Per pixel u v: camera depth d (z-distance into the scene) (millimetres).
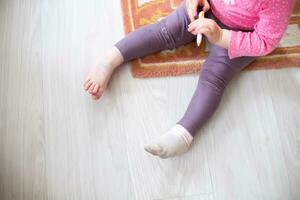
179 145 1021
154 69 1134
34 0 1197
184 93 1123
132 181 1033
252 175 1065
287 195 1054
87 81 1070
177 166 1056
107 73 1081
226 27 1049
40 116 1076
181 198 1028
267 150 1092
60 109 1087
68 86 1112
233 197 1042
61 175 1025
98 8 1202
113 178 1032
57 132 1063
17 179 1013
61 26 1176
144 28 1099
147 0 1208
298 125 1123
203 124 1068
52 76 1120
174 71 1138
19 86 1103
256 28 980
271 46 984
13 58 1132
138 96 1111
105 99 1102
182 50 1160
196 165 1062
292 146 1101
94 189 1021
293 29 1199
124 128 1078
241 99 1137
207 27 951
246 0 943
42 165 1031
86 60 1144
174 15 1098
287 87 1158
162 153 1009
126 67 1137
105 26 1184
